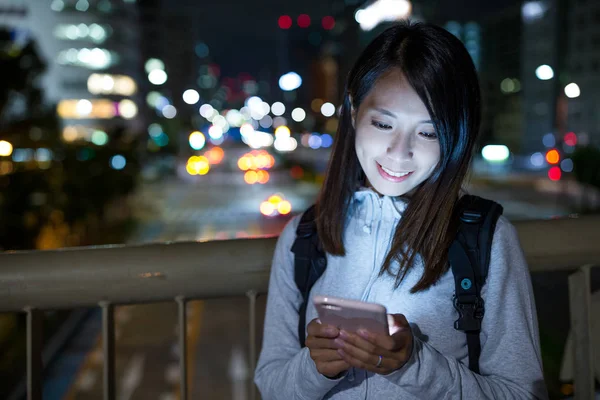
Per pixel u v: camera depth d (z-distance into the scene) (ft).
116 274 5.34
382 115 4.22
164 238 82.38
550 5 207.31
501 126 247.09
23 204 49.88
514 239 4.36
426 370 3.84
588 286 5.81
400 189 4.35
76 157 70.59
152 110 350.02
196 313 41.68
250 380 5.68
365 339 3.59
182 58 459.73
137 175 119.96
